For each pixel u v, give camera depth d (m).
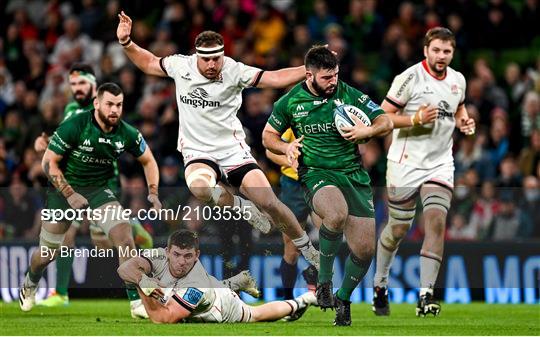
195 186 31.59
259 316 30.44
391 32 57.28
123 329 27.84
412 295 40.00
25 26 63.22
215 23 59.22
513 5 64.00
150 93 54.59
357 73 53.53
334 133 29.17
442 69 33.53
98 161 33.12
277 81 31.58
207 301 29.73
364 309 37.22
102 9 63.00
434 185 33.94
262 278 35.59
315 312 35.16
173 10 60.03
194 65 31.84
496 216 41.78
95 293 41.44
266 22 59.19
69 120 32.84
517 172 48.59
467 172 48.56
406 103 34.00
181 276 29.70
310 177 29.39
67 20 61.12
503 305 39.28
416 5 60.12
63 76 57.69
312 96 29.19
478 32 59.06
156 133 50.38
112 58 59.16
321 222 28.86
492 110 53.38
